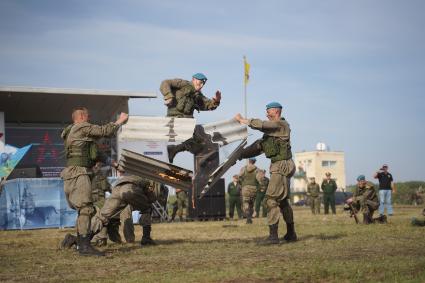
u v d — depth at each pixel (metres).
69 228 17.83
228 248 8.28
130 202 9.03
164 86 8.89
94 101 24.55
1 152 21.33
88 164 7.86
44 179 18.09
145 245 9.35
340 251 7.36
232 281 5.12
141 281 5.29
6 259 7.64
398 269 5.49
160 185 9.33
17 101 24.80
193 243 9.41
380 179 22.12
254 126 8.38
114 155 19.06
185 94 8.91
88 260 7.27
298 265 5.96
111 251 8.33
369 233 10.44
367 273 5.36
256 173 18.62
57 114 27.66
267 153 8.57
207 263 6.53
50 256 7.89
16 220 17.69
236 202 24.23
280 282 5.05
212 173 8.88
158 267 6.38
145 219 9.41
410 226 12.34
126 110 23.67
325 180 26.22
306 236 10.02
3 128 22.09
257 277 5.27
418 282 4.84
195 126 8.72
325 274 5.30
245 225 16.16
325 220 17.38
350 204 15.18
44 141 28.94
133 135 8.32
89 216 7.82
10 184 17.75
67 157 7.87
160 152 9.06
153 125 8.40
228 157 8.84
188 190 8.85
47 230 16.78
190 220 22.22
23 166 21.97
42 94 23.39
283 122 8.53
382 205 21.86
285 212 8.91
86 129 7.75
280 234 11.89
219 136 8.84
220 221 21.08
